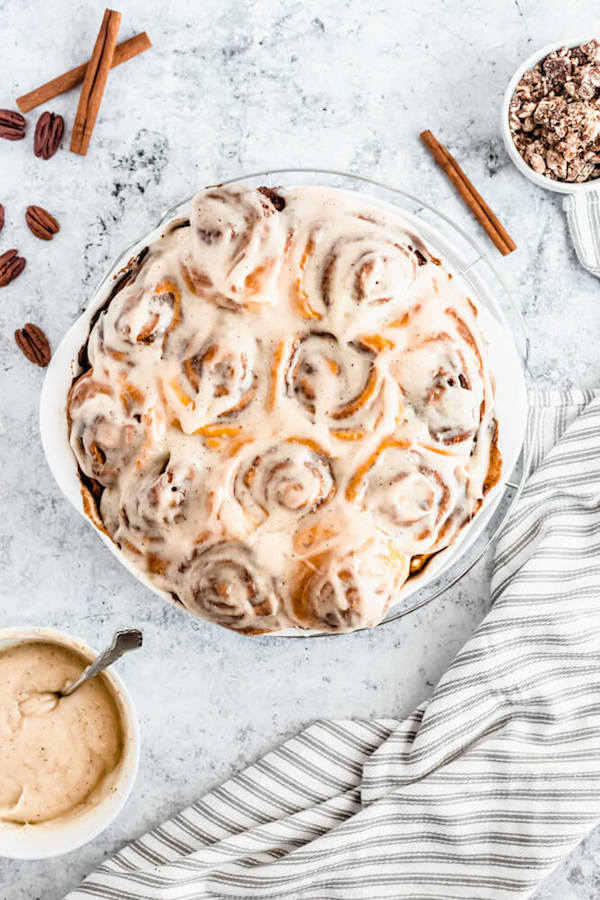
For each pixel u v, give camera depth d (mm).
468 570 920
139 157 946
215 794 931
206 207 825
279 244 826
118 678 859
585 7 958
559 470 939
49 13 945
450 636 950
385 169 955
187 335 830
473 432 838
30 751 877
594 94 919
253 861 926
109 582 939
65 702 880
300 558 823
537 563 932
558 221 958
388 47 957
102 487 862
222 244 819
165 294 832
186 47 949
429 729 920
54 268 941
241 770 939
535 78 927
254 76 952
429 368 830
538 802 910
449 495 841
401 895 911
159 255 840
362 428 826
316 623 830
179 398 827
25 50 945
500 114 958
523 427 872
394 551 836
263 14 952
